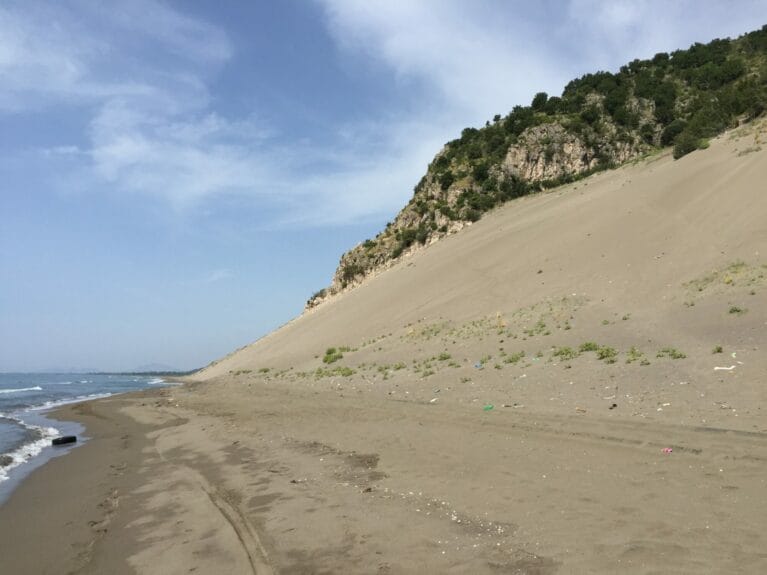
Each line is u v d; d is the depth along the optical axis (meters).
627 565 5.78
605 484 8.16
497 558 6.26
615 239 30.27
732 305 17.56
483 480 9.00
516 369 17.91
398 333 31.86
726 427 9.91
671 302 20.34
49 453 15.84
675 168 36.19
